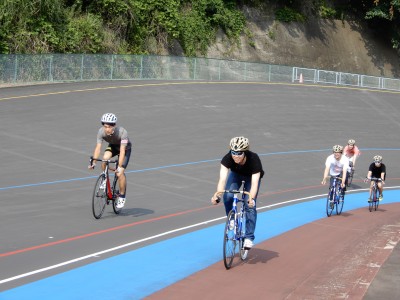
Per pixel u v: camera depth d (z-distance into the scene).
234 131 25.69
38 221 11.16
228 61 41.72
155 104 28.77
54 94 28.83
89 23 36.19
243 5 51.28
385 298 6.84
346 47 55.81
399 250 9.55
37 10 33.38
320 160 23.09
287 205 15.26
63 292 6.97
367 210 16.08
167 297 6.90
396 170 23.61
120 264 8.34
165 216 12.52
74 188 15.09
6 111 24.92
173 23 41.91
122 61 35.84
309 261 8.97
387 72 56.69
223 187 8.05
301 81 43.56
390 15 55.00
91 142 21.69
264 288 7.41
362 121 31.11
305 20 54.22
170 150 21.69
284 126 27.77
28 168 17.38
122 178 11.71
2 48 31.48
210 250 9.48
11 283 7.23
